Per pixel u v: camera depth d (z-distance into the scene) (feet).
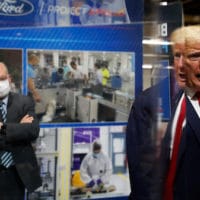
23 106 6.93
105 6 8.35
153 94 2.33
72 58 8.25
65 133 8.33
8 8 7.63
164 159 2.53
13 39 7.74
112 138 8.75
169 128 2.78
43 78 8.05
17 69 7.81
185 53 2.72
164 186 2.46
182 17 6.47
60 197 8.39
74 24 8.18
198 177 2.80
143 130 2.78
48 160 8.22
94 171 8.66
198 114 2.87
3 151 6.72
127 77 8.68
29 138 6.72
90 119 8.52
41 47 7.98
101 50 8.45
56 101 8.20
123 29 8.48
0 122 6.66
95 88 8.50
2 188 6.72
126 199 8.92
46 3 7.91
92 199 8.68
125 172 8.88
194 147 2.81
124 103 8.75
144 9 3.69
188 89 2.92
